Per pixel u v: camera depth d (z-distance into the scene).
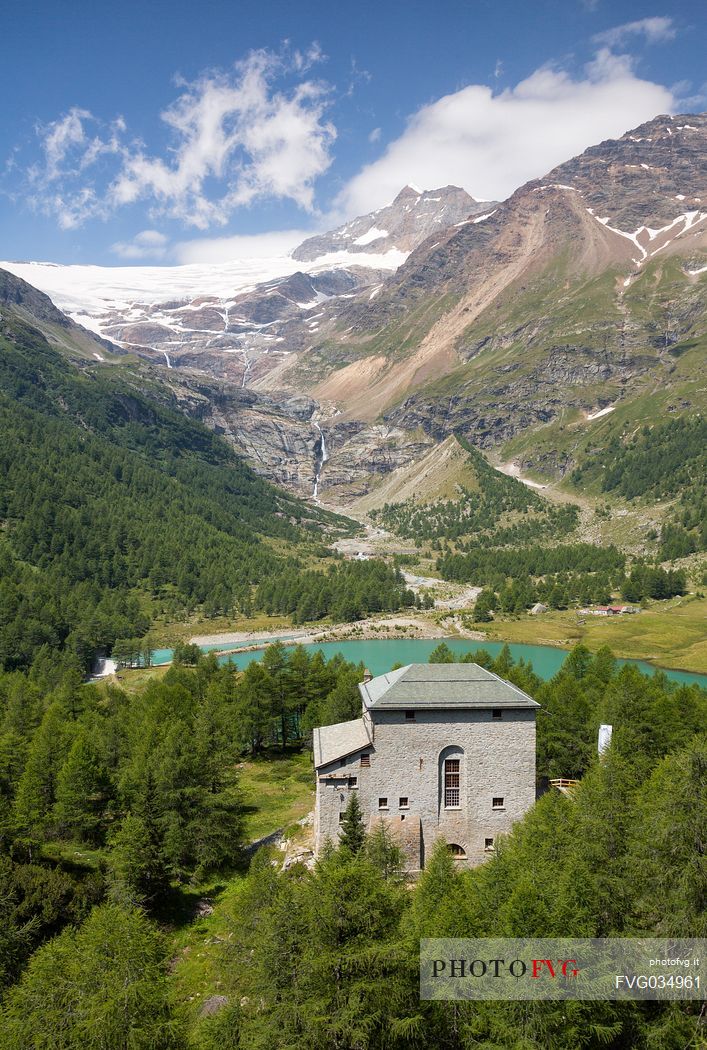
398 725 63.41
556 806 51.91
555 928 36.69
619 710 88.31
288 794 92.50
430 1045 35.78
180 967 55.34
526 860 45.44
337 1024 33.75
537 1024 34.00
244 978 44.34
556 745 89.00
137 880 63.91
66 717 107.19
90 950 39.91
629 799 52.62
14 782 85.44
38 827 73.69
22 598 199.25
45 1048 36.88
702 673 178.38
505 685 65.44
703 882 37.97
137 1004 37.56
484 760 63.56
